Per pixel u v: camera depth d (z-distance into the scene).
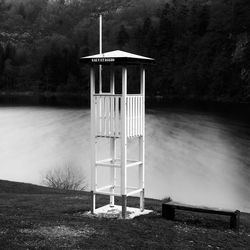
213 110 101.31
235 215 12.41
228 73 129.88
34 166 47.66
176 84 145.12
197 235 11.72
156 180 39.56
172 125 77.31
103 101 12.80
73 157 52.34
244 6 130.25
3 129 79.88
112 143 13.62
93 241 10.78
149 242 10.97
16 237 10.86
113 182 14.02
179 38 162.88
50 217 13.04
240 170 44.19
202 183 38.66
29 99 156.75
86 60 12.66
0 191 24.58
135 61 12.35
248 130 71.00
